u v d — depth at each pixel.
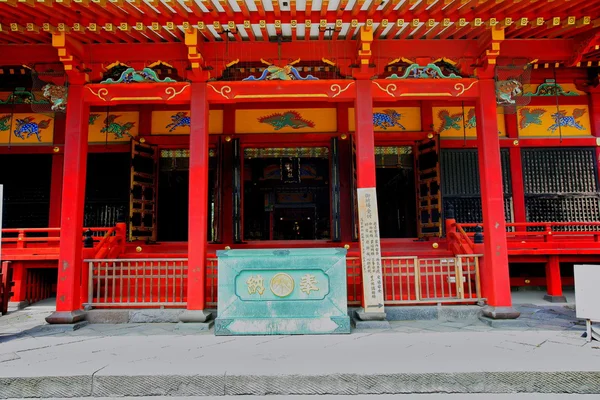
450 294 7.34
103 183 11.14
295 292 6.24
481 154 7.23
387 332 6.21
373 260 6.70
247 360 4.78
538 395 4.21
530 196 10.91
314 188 18.02
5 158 11.23
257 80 7.11
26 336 6.18
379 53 7.15
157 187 11.12
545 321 6.98
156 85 7.18
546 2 5.92
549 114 11.17
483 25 6.52
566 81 11.20
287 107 11.14
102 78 7.34
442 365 4.52
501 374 4.31
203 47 7.11
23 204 11.10
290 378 4.28
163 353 5.12
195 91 7.14
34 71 7.10
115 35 6.83
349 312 7.08
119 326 6.89
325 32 7.09
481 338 5.78
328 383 4.29
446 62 7.68
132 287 7.94
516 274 10.86
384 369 4.40
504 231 6.92
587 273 5.65
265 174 15.98
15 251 9.20
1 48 7.06
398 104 11.23
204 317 6.63
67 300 6.79
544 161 11.09
